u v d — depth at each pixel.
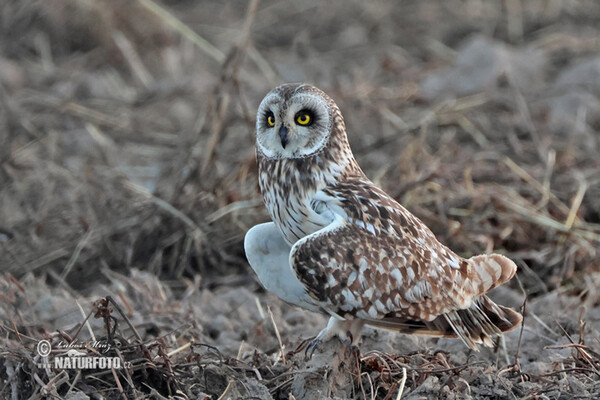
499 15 24.02
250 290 12.64
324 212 8.64
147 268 13.27
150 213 13.56
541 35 23.12
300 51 22.89
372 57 22.20
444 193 13.88
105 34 22.53
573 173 14.88
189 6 25.67
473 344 8.64
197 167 14.10
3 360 8.38
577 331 10.45
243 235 13.44
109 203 13.98
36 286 11.88
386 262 8.31
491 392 8.34
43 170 15.76
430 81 19.83
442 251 8.64
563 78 19.48
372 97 18.38
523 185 14.57
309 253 8.28
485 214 13.59
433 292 8.41
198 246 13.25
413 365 8.93
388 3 24.84
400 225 8.52
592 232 13.56
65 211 14.39
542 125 17.05
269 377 8.86
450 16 24.08
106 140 17.62
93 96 19.98
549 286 12.52
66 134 17.91
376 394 8.40
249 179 14.20
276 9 25.12
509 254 12.91
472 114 17.45
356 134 16.56
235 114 15.48
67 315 10.65
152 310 11.04
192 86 19.81
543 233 13.39
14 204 15.07
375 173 15.10
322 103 8.76
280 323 10.92
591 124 17.59
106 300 8.57
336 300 8.33
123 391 8.08
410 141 15.55
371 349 9.82
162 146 17.55
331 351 8.49
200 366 8.46
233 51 14.52
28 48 22.55
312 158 8.75
